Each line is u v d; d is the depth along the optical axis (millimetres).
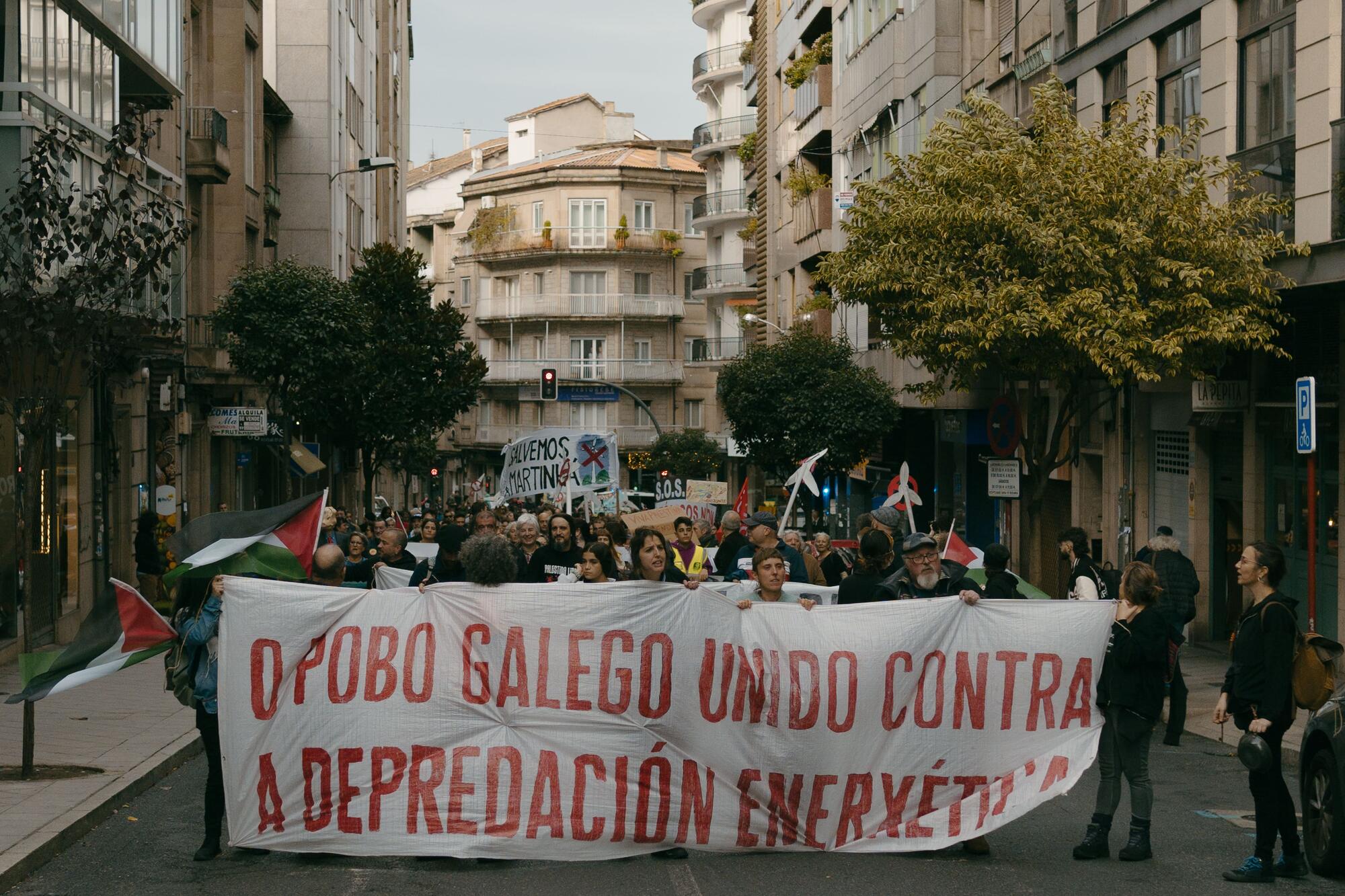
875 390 36062
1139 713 9211
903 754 9508
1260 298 18531
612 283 84188
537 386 83875
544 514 21484
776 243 50688
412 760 9211
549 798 9219
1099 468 27031
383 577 14664
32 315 12703
